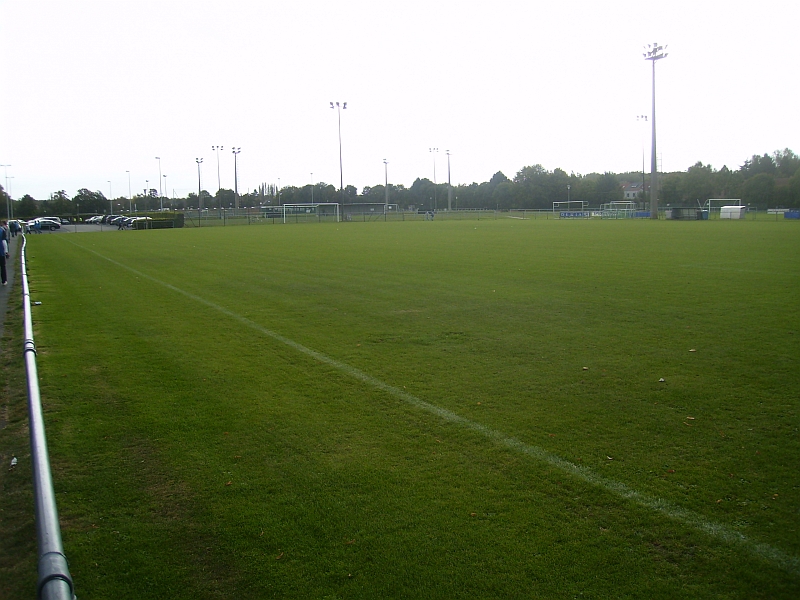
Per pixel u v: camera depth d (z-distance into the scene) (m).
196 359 7.89
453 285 14.18
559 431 5.37
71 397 6.38
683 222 53.72
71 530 3.88
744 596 3.23
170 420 5.70
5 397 6.44
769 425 5.47
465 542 3.70
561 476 4.53
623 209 80.31
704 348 8.16
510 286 13.91
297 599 3.23
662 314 10.51
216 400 6.27
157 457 4.91
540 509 4.07
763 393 6.34
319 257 21.67
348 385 6.75
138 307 11.89
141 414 5.86
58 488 4.40
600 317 10.31
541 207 117.94
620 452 4.94
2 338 9.30
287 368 7.44
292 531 3.84
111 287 14.94
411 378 6.98
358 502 4.18
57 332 9.62
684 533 3.79
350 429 5.46
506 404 6.08
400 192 145.75
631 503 4.14
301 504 4.16
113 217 80.00
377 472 4.62
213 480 4.52
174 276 16.89
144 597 3.26
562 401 6.14
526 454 4.91
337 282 14.98
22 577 3.49
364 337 9.05
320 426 5.54
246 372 7.28
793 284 13.85
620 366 7.38
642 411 5.84
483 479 4.49
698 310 10.82
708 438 5.20
